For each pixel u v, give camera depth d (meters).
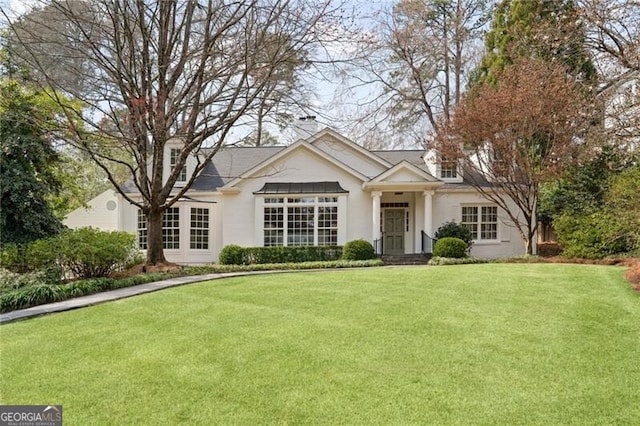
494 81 20.44
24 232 13.71
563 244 15.91
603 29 14.23
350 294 8.35
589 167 17.05
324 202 18.62
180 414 3.63
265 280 10.56
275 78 12.46
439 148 17.78
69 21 12.31
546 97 15.09
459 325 6.05
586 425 3.36
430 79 26.66
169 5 12.26
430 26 26.08
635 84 12.63
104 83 14.17
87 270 11.04
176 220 19.00
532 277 9.88
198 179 19.62
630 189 12.68
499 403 3.73
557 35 16.05
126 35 11.98
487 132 15.94
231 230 18.80
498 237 19.44
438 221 19.59
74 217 22.77
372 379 4.27
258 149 21.64
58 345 5.55
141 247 18.92
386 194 20.02
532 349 5.04
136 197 18.97
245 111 12.83
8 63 13.93
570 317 6.38
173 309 7.48
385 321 6.33
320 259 17.41
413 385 4.12
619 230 13.62
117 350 5.30
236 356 4.98
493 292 8.23
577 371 4.38
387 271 11.84
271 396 3.94
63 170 19.77
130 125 12.39
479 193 19.25
